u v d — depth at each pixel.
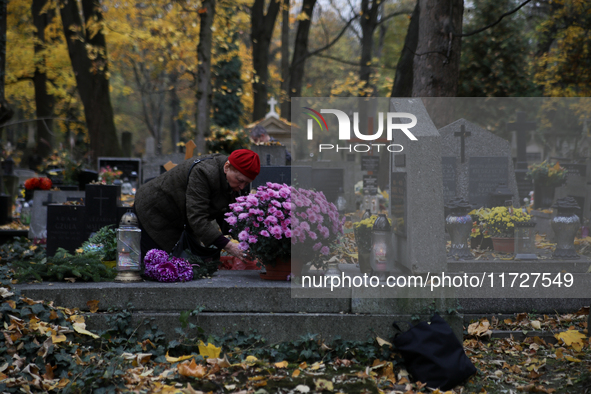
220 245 4.20
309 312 3.93
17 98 24.92
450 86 6.98
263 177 6.67
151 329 3.84
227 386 3.15
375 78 20.59
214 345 3.68
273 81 27.56
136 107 39.28
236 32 18.80
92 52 16.23
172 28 15.71
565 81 16.56
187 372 3.32
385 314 3.89
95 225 6.61
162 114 33.31
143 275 4.29
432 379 3.36
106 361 3.42
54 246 6.61
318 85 33.31
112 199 6.62
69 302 3.91
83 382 3.10
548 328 4.46
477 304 4.75
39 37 19.59
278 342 3.86
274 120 13.79
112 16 17.03
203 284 4.04
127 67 28.30
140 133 42.25
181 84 30.30
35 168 19.92
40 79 20.45
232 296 3.95
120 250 4.19
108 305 3.93
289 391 3.17
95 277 4.14
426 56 6.97
